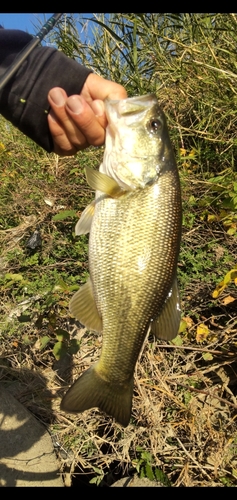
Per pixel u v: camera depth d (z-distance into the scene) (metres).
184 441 0.45
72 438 0.46
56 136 0.34
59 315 0.52
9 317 0.55
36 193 0.68
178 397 0.46
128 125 0.32
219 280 0.50
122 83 0.71
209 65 0.58
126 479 0.42
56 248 0.61
